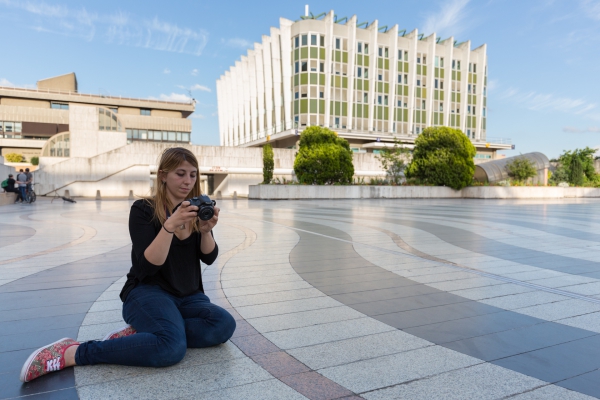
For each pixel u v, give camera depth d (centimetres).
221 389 213
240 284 446
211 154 3350
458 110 5525
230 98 6662
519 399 206
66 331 298
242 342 280
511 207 1983
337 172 2880
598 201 2814
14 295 396
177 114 6912
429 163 3209
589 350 272
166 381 220
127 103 6550
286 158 3616
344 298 393
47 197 2784
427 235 875
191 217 226
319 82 4672
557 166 4191
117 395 204
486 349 272
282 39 4772
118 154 3059
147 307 236
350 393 211
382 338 291
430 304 375
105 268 524
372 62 4903
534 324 322
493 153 5850
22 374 215
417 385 221
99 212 1498
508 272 513
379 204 2191
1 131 5881
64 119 6128
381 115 5050
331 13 4619
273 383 221
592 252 666
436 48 5372
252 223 1120
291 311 352
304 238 820
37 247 690
